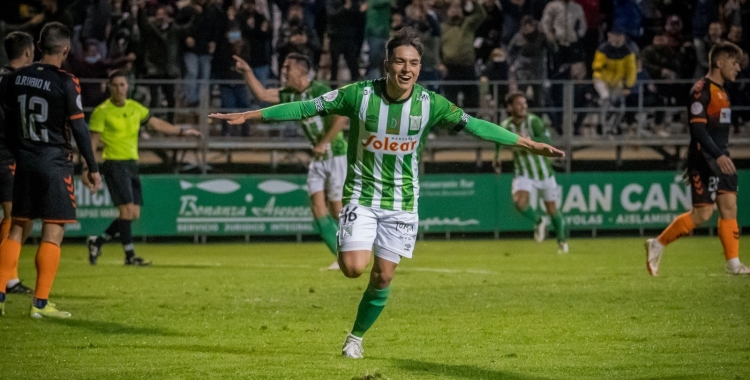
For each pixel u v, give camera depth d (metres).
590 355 15.72
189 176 39.97
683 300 22.23
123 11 41.78
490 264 31.61
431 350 16.20
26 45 20.91
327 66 42.81
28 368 14.68
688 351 16.08
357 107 14.28
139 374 14.19
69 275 28.50
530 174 35.66
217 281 27.00
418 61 13.91
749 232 42.69
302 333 18.06
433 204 41.09
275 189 40.47
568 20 43.34
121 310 21.06
